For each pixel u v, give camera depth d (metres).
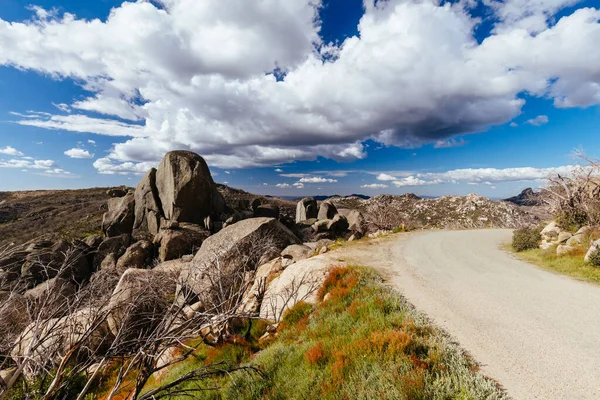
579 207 17.14
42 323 3.82
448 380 5.09
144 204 35.03
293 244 21.22
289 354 7.32
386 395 4.89
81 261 23.41
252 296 12.45
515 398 4.98
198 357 9.04
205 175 35.44
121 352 4.19
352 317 8.51
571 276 12.17
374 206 43.06
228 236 19.45
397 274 13.28
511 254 17.77
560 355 6.25
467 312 8.68
